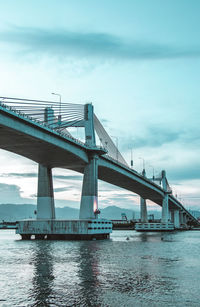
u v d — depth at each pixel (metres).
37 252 57.91
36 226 91.25
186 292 29.00
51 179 95.69
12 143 71.81
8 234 150.38
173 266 42.66
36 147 75.81
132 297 27.47
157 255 54.94
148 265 43.25
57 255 53.59
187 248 69.19
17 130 61.97
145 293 28.66
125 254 55.50
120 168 114.38
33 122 64.75
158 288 30.33
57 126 82.44
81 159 89.38
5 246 70.00
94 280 33.47
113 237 112.56
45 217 92.69
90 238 89.19
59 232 89.62
